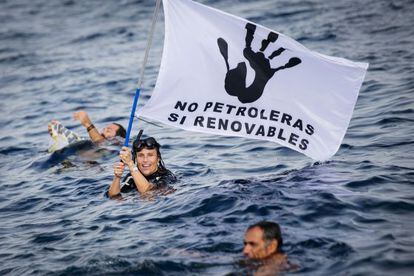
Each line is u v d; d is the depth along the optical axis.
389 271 6.21
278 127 9.00
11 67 20.50
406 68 14.91
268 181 9.18
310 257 6.66
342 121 9.11
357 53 16.58
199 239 7.42
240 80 9.05
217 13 9.09
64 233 8.29
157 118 9.05
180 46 9.09
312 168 9.63
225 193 8.72
